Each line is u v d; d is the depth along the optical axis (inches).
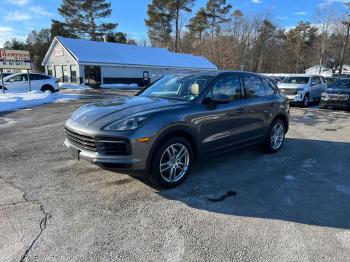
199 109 169.8
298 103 566.6
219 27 2021.4
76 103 560.4
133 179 173.6
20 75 760.3
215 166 201.5
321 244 115.3
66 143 167.8
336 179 183.0
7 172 181.0
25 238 114.5
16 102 524.7
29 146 240.5
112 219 130.0
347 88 542.3
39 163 198.4
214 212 138.6
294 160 219.6
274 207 144.8
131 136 141.5
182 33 2130.9
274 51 2288.4
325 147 259.4
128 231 121.2
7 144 246.1
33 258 103.4
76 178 173.6
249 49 1893.5
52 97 637.9
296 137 298.8
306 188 168.2
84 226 123.9
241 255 107.7
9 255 104.6
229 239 117.3
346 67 2251.5
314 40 2573.8
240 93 202.8
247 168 199.3
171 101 173.2
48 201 144.7
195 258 105.6
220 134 185.0
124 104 170.7
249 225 128.0
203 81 185.2
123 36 2186.3
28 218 128.7
